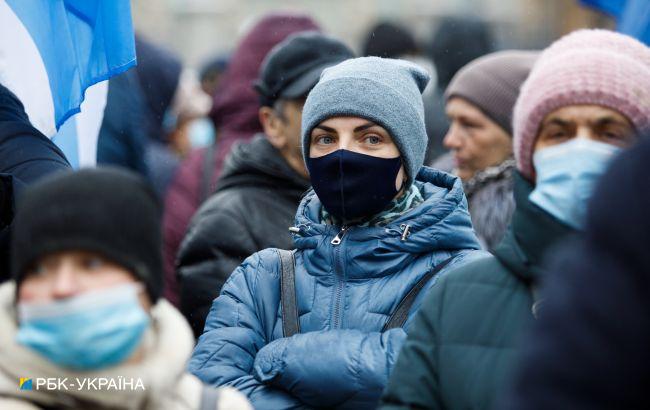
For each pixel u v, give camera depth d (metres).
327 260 8.18
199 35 67.62
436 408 6.67
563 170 6.52
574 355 4.61
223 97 14.61
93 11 9.60
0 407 5.64
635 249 4.63
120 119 13.84
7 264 8.03
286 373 7.73
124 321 5.68
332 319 8.04
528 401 4.66
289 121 11.17
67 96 9.64
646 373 4.55
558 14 29.48
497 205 11.81
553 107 6.67
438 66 16.97
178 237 13.62
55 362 5.68
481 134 12.29
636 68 6.68
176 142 19.92
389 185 8.22
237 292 8.41
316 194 8.47
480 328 6.60
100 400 5.73
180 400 6.19
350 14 69.94
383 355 7.62
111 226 5.73
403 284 8.02
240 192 11.16
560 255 4.86
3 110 8.84
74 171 5.87
